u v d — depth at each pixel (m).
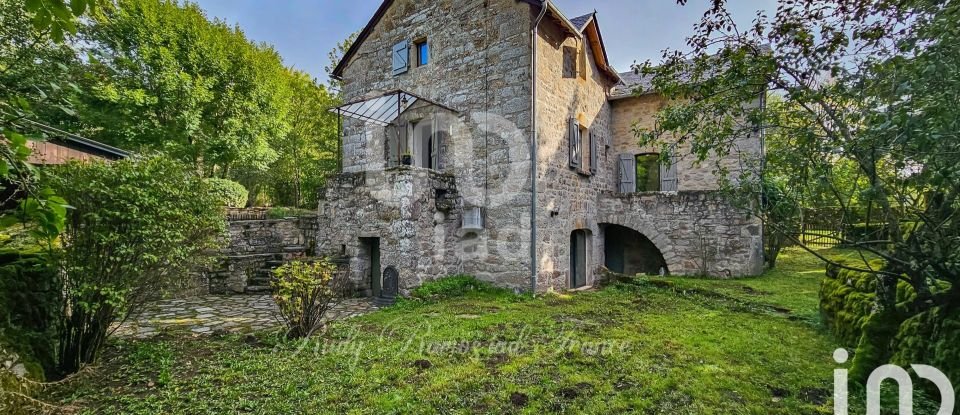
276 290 5.14
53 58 2.85
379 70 9.45
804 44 2.79
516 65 7.50
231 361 3.76
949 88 1.94
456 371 3.52
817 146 2.65
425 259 7.23
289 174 19.69
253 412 2.80
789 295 7.04
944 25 1.99
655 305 6.39
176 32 13.52
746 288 7.79
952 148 1.93
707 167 10.55
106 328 3.68
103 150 6.92
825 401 2.98
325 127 19.69
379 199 7.36
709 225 9.81
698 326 5.03
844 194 2.85
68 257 3.35
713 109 3.50
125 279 3.54
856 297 4.11
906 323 3.18
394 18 9.23
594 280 10.05
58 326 3.58
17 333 3.20
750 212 3.28
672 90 3.79
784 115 3.13
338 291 6.82
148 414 2.76
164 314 6.12
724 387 3.20
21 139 1.80
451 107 8.27
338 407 2.87
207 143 14.19
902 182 2.44
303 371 3.53
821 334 4.67
